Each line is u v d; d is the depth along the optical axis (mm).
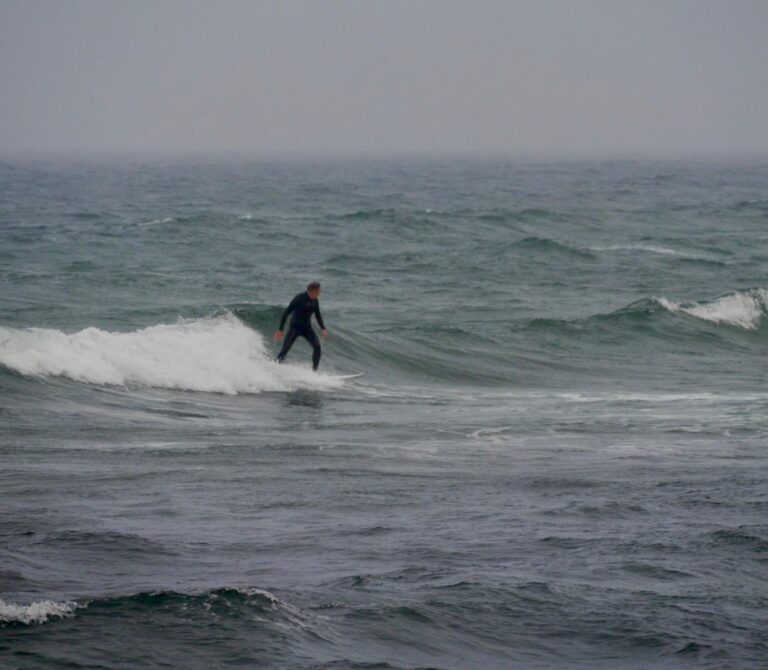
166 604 24141
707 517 36125
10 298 110500
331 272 147125
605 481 43312
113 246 167875
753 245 190125
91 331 69562
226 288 127562
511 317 115750
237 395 69062
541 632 24500
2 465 43875
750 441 56531
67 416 57344
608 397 75500
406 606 25406
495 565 29656
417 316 114500
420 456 50188
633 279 148000
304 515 36000
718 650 23594
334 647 22703
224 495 39125
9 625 22484
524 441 55844
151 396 65438
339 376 77875
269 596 25062
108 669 20672
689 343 102625
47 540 30531
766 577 29312
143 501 37469
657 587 27938
